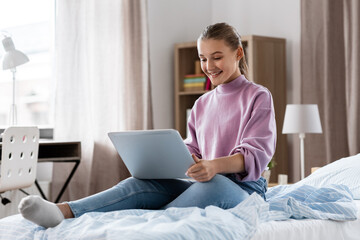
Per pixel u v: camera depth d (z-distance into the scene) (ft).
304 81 12.19
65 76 12.28
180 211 5.02
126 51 13.00
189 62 14.57
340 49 11.69
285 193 6.59
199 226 4.54
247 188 5.82
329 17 11.75
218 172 5.37
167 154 5.30
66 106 12.26
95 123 12.57
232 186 5.43
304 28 12.21
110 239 4.28
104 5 12.74
